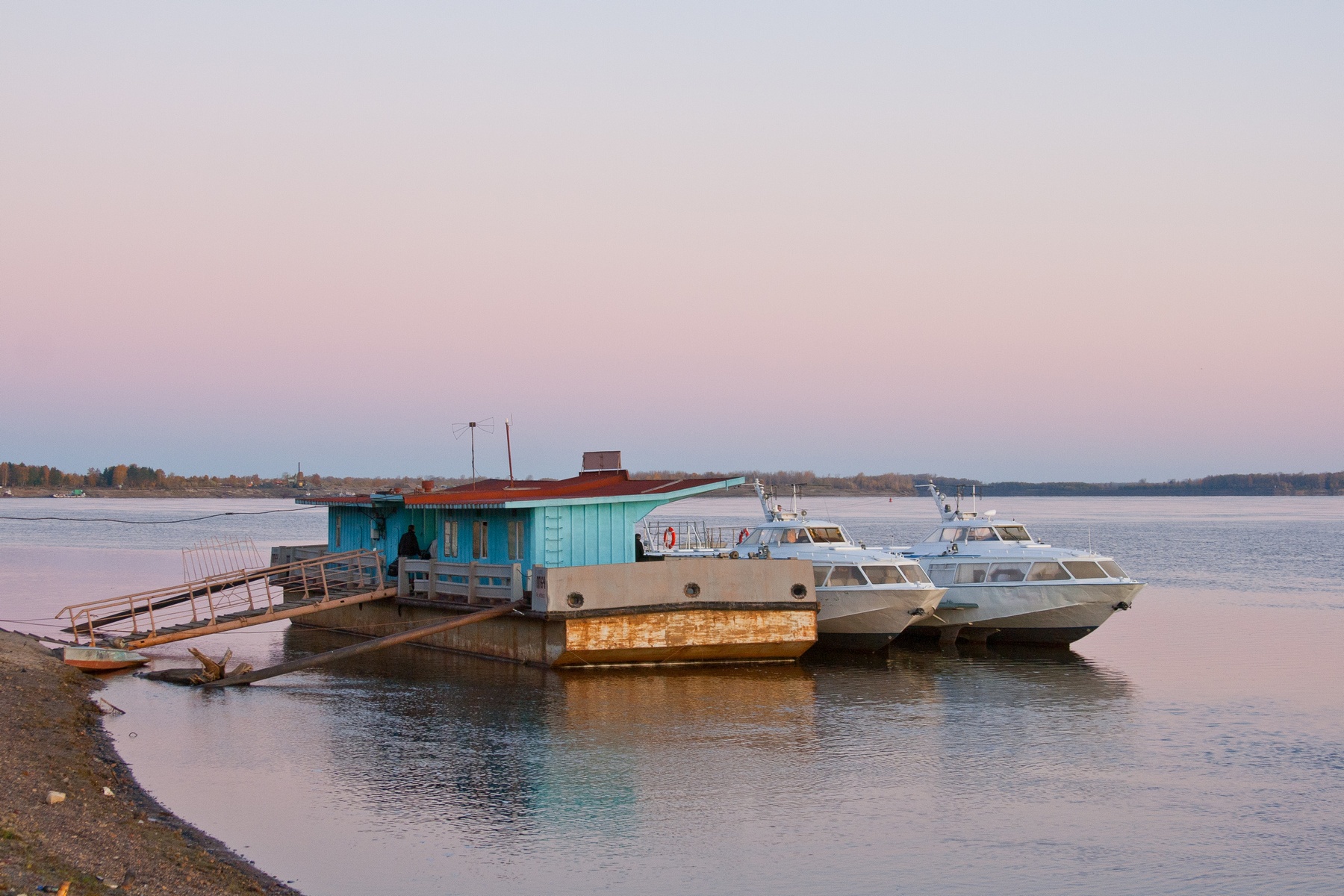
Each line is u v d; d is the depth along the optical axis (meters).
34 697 28.91
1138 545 117.62
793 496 49.91
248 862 18.33
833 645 40.06
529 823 20.64
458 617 35.31
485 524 37.38
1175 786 23.28
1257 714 30.14
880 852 19.36
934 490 48.09
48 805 18.89
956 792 22.78
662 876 18.19
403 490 44.25
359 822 20.56
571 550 35.22
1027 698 32.09
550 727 27.81
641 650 33.88
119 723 28.36
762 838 20.02
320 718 28.94
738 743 26.47
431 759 24.86
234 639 45.38
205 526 182.12
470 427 47.47
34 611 56.38
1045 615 40.75
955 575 42.31
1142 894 17.73
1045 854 19.34
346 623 45.59
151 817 20.11
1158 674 36.28
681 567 34.25
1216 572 79.62
